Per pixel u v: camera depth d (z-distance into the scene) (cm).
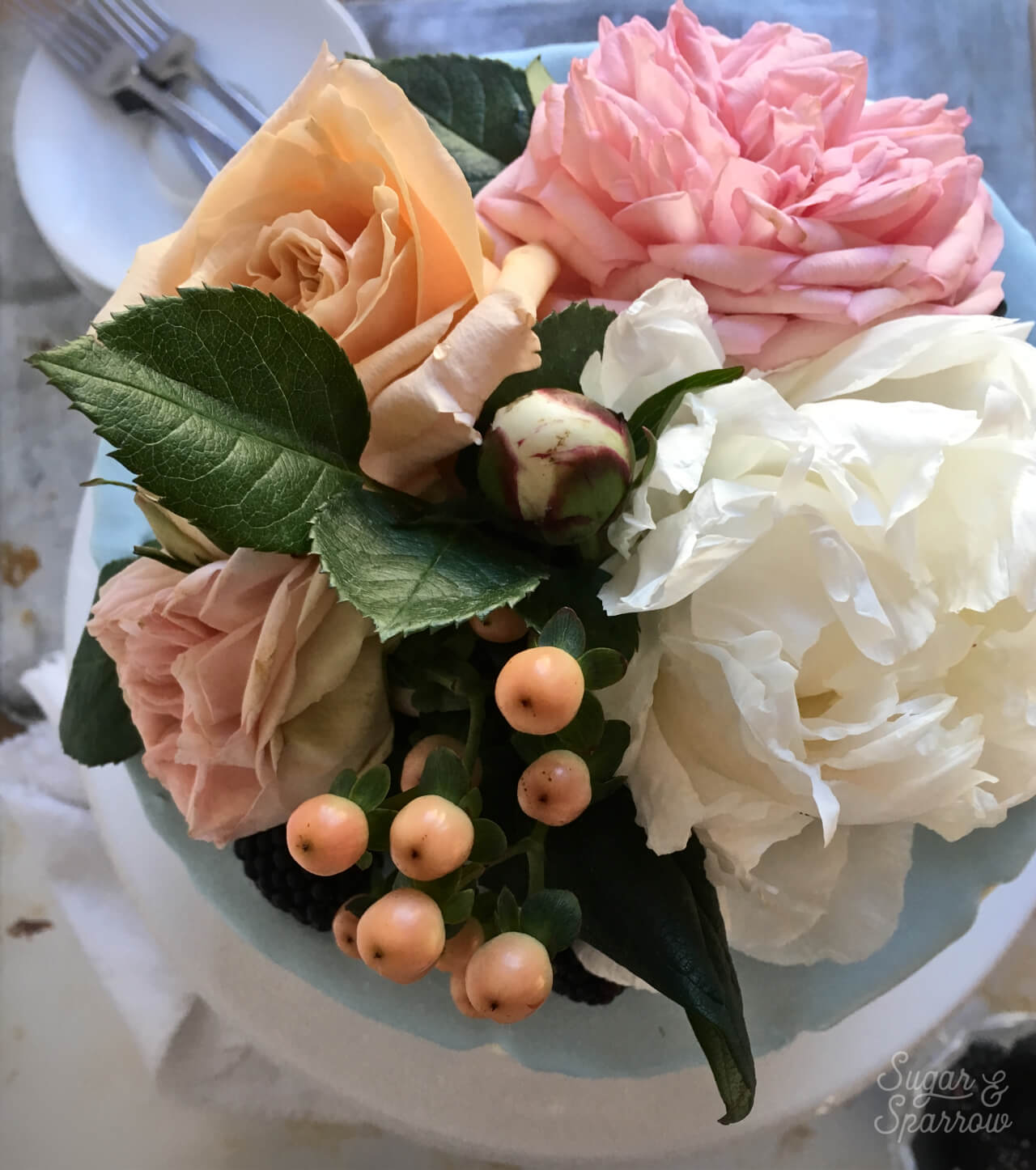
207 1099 43
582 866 21
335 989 28
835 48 45
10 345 49
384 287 19
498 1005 17
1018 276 31
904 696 20
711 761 21
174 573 22
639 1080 30
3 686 48
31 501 49
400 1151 43
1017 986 43
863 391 23
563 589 20
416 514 20
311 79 20
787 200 23
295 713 21
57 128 43
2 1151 44
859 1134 41
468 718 22
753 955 24
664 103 23
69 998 45
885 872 24
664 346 20
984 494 20
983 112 44
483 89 28
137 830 34
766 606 19
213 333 17
